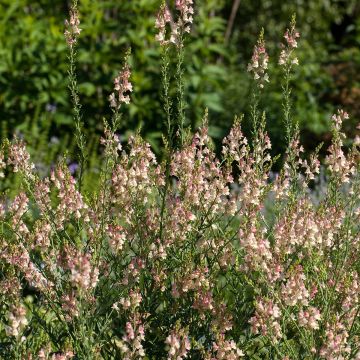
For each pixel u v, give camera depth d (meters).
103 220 5.46
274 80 15.21
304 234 5.38
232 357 4.76
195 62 13.54
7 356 5.35
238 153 6.16
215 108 13.49
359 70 17.08
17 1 14.27
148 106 12.92
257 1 22.08
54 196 7.89
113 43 13.74
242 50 21.53
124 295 5.36
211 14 14.80
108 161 5.79
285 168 6.15
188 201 5.57
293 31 6.34
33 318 5.66
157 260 5.65
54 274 5.40
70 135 12.85
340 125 5.98
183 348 4.64
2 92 12.92
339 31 23.69
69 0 15.27
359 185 5.68
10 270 5.31
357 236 5.95
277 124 14.06
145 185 5.84
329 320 5.04
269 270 5.02
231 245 5.65
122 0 14.14
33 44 13.49
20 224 5.71
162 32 6.00
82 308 4.99
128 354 4.77
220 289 5.95
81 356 4.94
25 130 12.07
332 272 5.73
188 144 5.89
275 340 4.83
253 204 5.45
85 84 12.97
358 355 4.99
